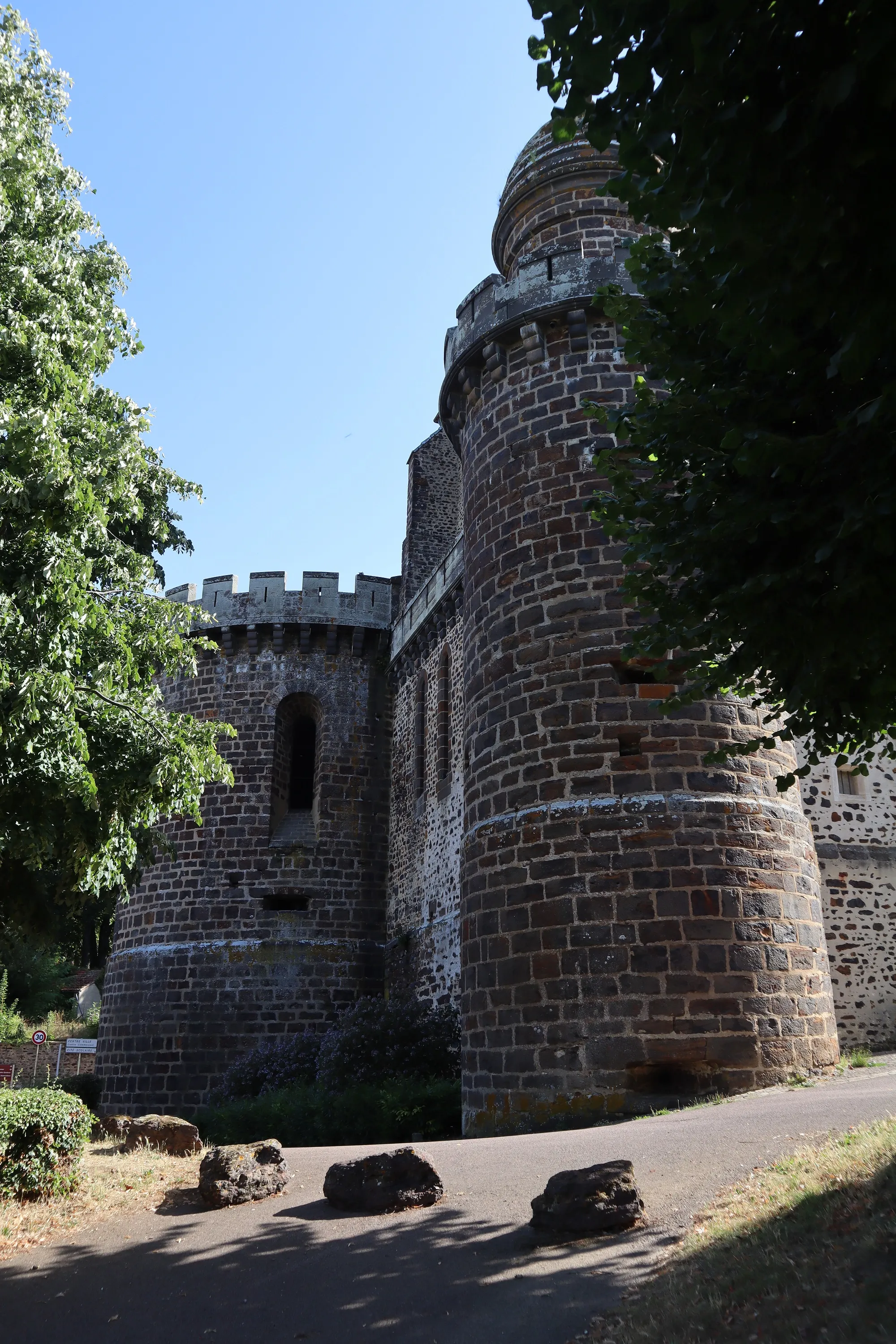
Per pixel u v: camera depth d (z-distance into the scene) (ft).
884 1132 23.18
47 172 38.32
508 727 47.16
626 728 44.11
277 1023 80.12
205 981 81.25
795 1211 19.39
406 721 86.58
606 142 18.61
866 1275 15.53
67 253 37.93
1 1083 63.93
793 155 15.60
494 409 52.90
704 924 40.86
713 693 25.04
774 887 42.52
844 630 20.66
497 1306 18.79
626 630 45.32
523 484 50.06
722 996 40.01
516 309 51.65
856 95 15.31
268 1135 54.44
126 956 85.05
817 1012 41.91
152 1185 29.94
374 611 92.63
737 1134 28.04
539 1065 41.16
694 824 42.27
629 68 17.30
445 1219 24.30
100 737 35.96
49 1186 28.50
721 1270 17.72
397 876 84.07
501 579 49.80
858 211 16.12
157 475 41.29
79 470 32.60
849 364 17.02
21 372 33.35
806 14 15.69
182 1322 19.76
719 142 16.40
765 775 44.52
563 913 42.37
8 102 36.65
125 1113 79.66
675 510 24.56
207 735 38.63
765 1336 14.69
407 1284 20.47
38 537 30.58
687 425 24.03
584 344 50.39
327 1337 18.49
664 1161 26.48
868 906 59.36
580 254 51.31
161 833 45.42
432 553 93.66
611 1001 40.32
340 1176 26.45
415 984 75.31
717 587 22.90
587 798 43.47
